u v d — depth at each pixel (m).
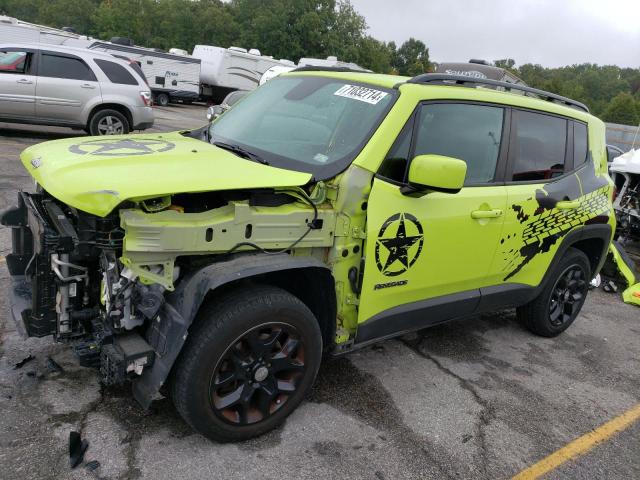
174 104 28.78
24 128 12.62
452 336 4.58
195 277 2.54
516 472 2.95
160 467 2.58
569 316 4.88
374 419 3.21
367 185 2.96
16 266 3.09
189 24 57.44
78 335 2.71
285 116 3.55
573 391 3.94
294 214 2.78
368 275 3.06
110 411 2.91
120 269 2.49
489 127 3.67
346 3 56.44
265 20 53.06
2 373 3.12
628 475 3.08
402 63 99.88
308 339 2.88
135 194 2.34
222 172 2.72
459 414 3.40
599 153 4.70
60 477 2.43
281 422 2.98
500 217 3.68
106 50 23.33
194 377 2.54
